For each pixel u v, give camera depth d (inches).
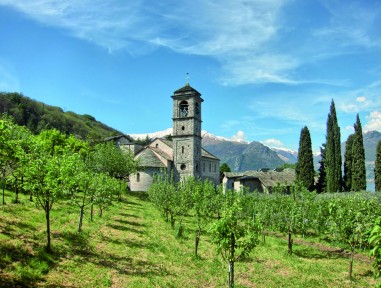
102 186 1085.1
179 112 2647.6
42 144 721.6
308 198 1220.5
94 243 763.4
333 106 2529.5
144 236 937.5
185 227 1198.3
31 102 5797.2
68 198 1231.5
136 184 2411.4
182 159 2588.6
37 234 706.8
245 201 1302.9
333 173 2429.9
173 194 1173.1
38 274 513.7
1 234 645.9
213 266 725.3
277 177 3016.7
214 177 3417.8
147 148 2593.5
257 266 753.6
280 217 1051.3
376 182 2239.2
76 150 2319.1
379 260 243.9
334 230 783.1
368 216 718.5
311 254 923.4
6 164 761.0
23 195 1154.7
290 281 655.8
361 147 2320.4
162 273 629.0
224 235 536.7
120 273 591.5
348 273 730.8
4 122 577.6
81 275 551.8
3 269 496.1
